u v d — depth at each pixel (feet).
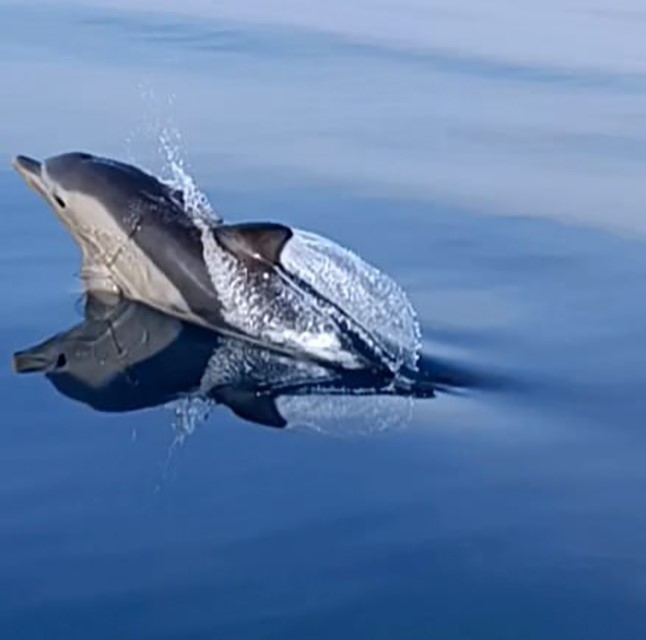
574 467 23.97
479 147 49.32
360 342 29.84
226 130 50.11
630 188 44.42
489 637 18.35
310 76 60.85
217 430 25.25
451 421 25.95
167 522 21.48
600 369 28.94
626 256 37.47
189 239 32.07
